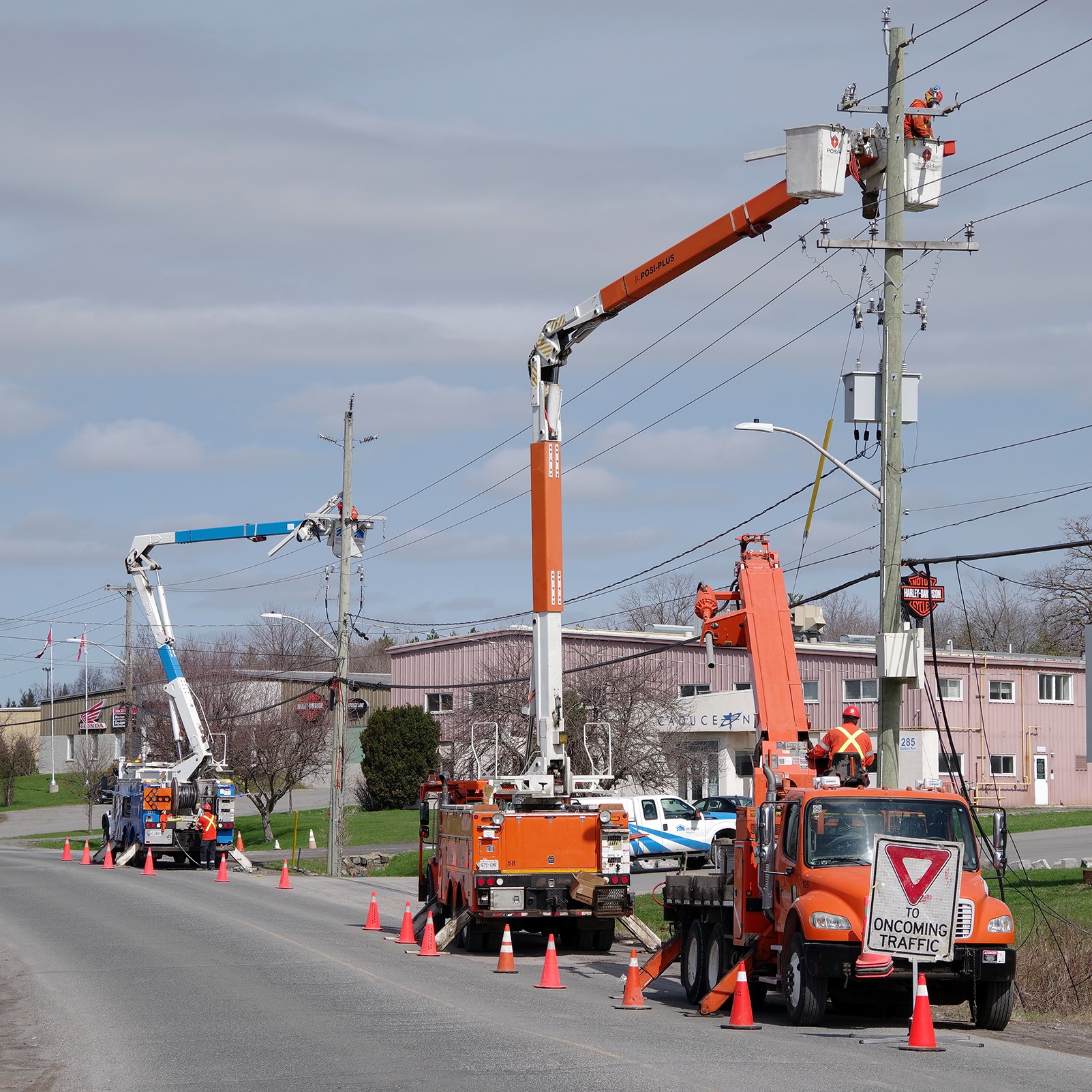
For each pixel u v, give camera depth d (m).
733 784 145.88
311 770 179.50
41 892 88.62
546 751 59.56
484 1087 28.36
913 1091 27.72
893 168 51.59
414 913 77.94
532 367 60.09
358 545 112.56
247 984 47.38
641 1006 42.69
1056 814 125.31
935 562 51.72
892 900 36.59
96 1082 29.80
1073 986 42.94
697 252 54.69
